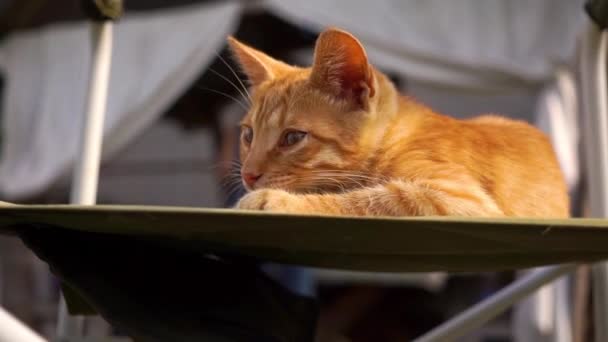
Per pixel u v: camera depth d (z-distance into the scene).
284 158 1.97
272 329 1.57
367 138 1.96
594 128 1.70
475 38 5.07
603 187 1.68
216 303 1.50
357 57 1.92
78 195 1.70
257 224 1.16
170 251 1.46
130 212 1.13
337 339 4.83
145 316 1.40
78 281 1.34
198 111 5.30
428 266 1.50
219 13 5.26
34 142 5.71
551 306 3.63
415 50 5.05
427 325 5.00
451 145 1.94
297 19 4.98
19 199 5.91
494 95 5.18
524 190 1.96
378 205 1.69
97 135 1.73
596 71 1.69
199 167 6.02
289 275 2.61
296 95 2.01
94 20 1.72
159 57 5.33
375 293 5.04
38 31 5.95
